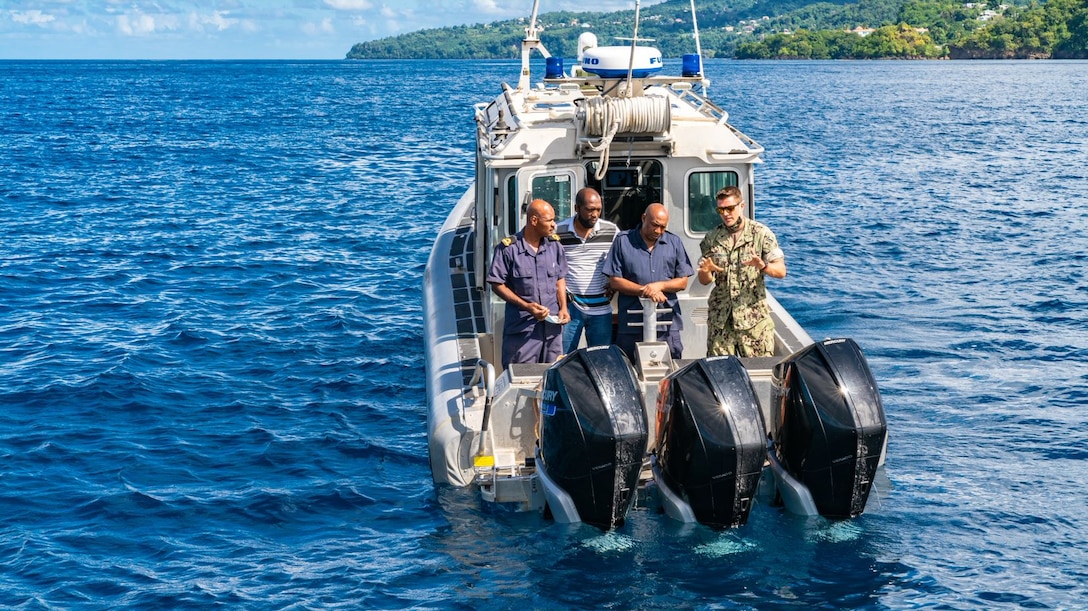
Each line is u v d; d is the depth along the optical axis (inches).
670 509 246.1
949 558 240.2
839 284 535.2
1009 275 554.3
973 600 223.3
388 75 5275.6
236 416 367.2
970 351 411.8
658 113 284.8
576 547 240.8
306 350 446.3
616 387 234.5
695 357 314.7
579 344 299.0
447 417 271.6
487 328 331.3
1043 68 5113.2
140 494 300.8
